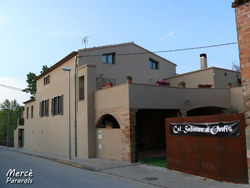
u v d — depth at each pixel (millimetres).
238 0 7621
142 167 11914
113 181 9234
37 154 22375
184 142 9844
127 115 13258
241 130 7594
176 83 21922
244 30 7504
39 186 8312
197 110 18953
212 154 8547
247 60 7391
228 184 7816
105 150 15242
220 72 19688
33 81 40406
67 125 19531
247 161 7344
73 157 17531
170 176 9680
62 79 20719
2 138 50781
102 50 19016
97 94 16312
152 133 19469
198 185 8031
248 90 7352
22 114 35750
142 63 21578
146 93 13891
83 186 8297
